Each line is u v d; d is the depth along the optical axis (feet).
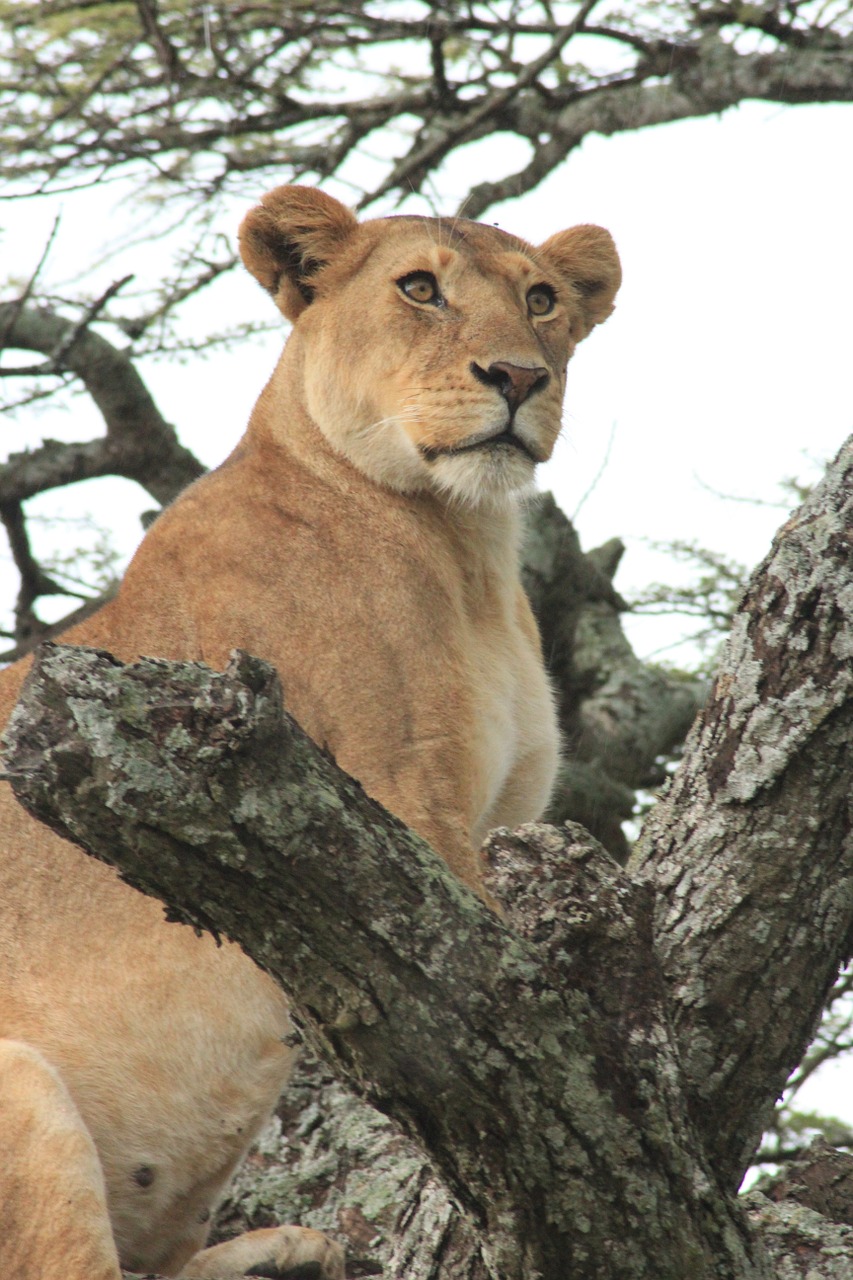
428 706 25.46
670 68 54.75
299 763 16.03
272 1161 28.89
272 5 53.21
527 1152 16.88
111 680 15.40
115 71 52.08
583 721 45.62
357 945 16.37
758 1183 26.66
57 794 15.38
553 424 27.86
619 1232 17.15
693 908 19.81
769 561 20.65
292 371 28.76
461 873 24.90
